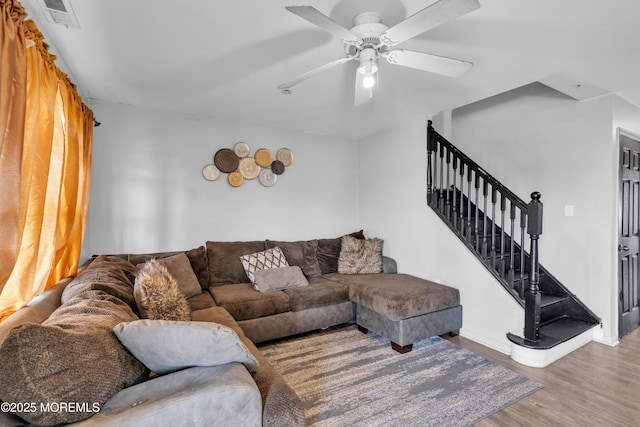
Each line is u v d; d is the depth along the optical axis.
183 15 1.80
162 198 3.51
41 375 0.89
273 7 1.73
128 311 1.47
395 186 4.15
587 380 2.34
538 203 2.59
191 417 1.03
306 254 4.02
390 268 4.06
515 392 2.18
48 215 1.89
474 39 2.04
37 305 1.57
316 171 4.54
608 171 2.95
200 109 3.49
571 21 1.84
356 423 1.88
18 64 1.34
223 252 3.57
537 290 2.61
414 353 2.81
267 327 2.98
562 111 3.26
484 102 3.96
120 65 2.43
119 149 3.31
